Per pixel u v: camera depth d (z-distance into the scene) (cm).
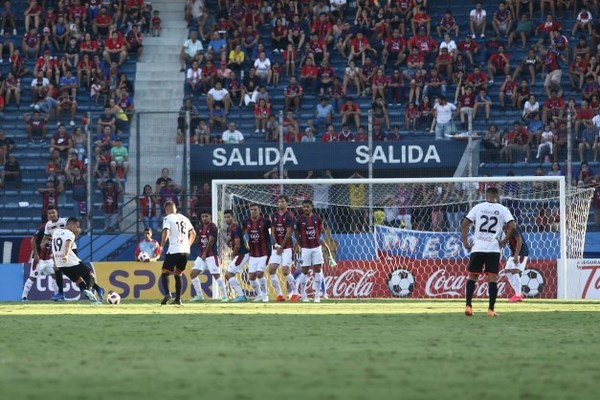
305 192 7706
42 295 7262
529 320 4331
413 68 9369
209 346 3097
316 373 2391
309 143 7812
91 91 9481
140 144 8012
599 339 3347
